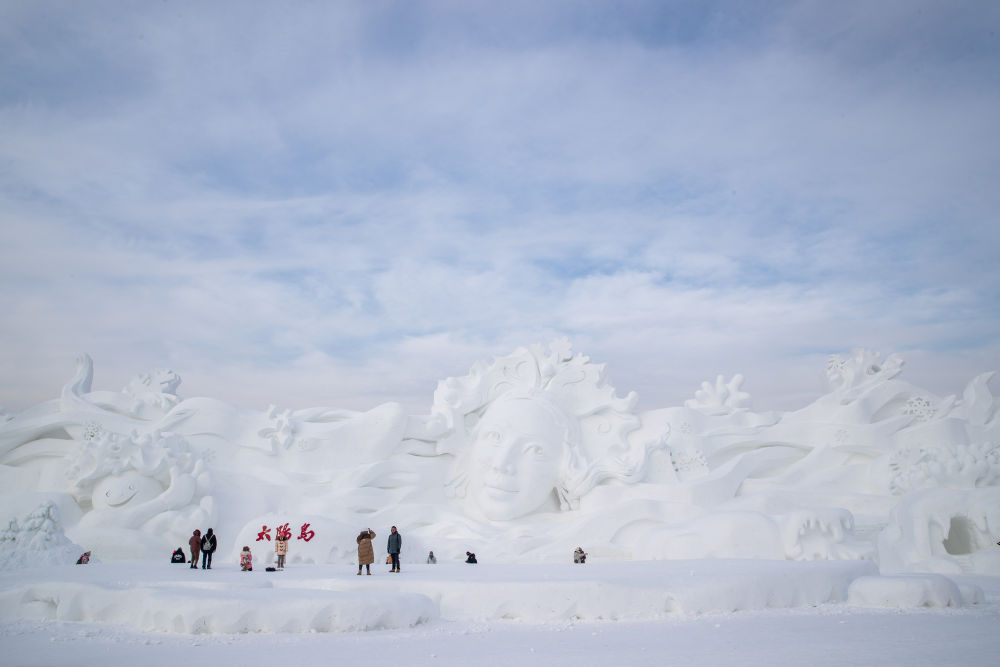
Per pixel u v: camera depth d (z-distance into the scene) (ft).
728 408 123.44
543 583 49.29
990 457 100.68
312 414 114.32
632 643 38.50
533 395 116.88
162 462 95.61
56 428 108.88
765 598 53.72
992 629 42.93
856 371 124.88
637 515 104.32
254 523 87.45
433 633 42.68
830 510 82.84
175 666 32.50
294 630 42.73
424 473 113.09
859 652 34.99
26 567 76.33
